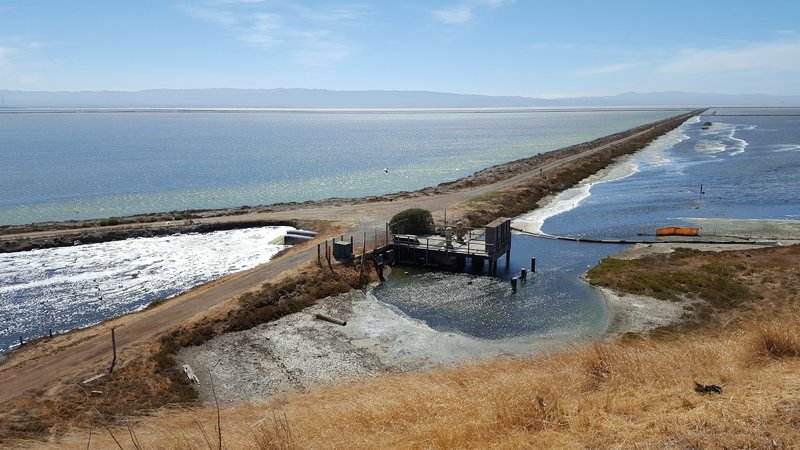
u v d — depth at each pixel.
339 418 11.65
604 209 59.62
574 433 8.71
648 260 37.66
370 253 38.53
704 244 42.03
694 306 29.41
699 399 9.42
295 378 23.30
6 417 19.30
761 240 42.41
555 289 34.03
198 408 19.81
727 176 79.06
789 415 8.12
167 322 28.08
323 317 29.75
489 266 38.25
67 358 24.23
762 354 11.85
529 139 185.62
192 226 53.31
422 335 27.75
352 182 92.88
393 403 11.90
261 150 150.62
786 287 30.66
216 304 30.30
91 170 106.00
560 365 14.66
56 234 49.12
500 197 62.25
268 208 61.78
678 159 101.75
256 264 42.88
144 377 22.72
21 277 39.88
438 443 9.21
